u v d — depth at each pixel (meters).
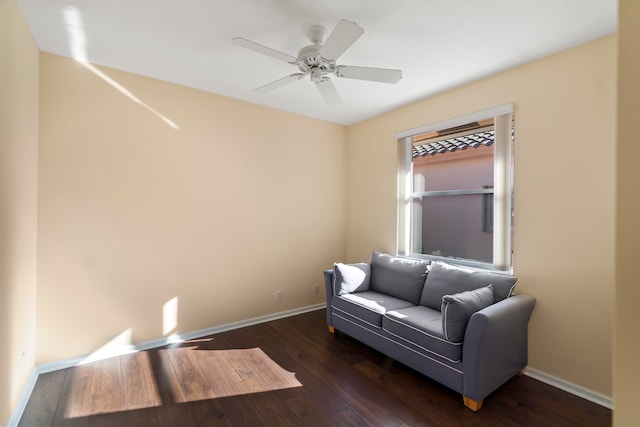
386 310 2.72
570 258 2.27
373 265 3.50
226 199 3.32
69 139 2.48
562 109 2.32
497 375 2.12
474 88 2.88
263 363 2.61
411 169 3.62
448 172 3.38
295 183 3.87
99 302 2.62
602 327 2.12
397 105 3.55
